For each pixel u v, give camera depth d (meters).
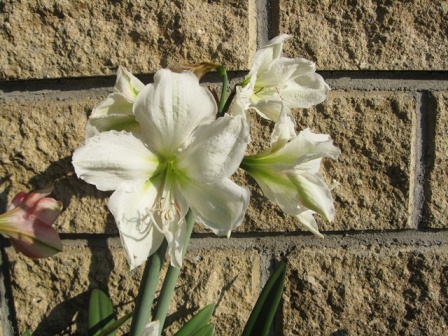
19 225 0.73
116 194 0.64
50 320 0.88
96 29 0.85
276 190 0.69
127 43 0.85
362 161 0.88
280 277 0.81
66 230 0.86
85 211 0.87
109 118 0.68
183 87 0.63
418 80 0.88
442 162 0.88
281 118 0.68
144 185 0.66
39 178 0.86
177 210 0.67
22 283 0.88
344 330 0.89
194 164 0.65
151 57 0.85
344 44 0.87
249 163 0.70
